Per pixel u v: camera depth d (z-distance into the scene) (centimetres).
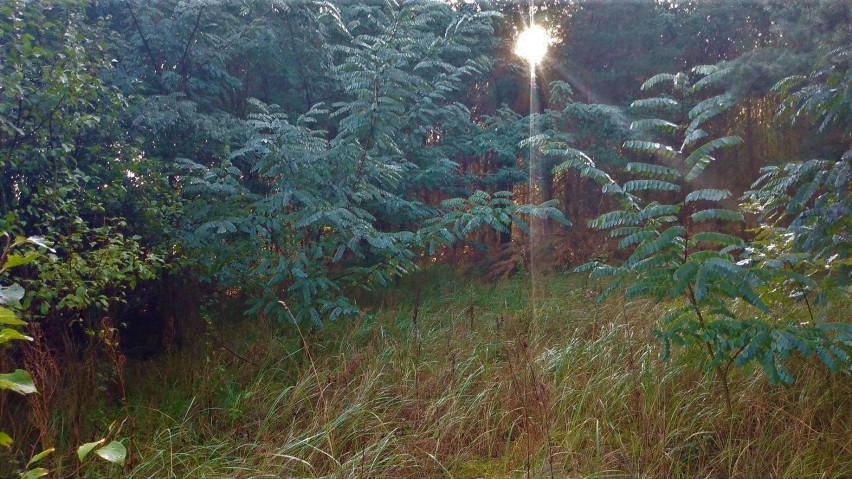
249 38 801
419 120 796
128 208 602
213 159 734
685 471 405
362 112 646
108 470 412
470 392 509
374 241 605
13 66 493
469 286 920
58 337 534
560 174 1234
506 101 1263
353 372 543
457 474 411
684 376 490
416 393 505
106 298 511
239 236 660
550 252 1055
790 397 464
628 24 1258
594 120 1080
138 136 632
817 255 446
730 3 1139
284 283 677
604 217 434
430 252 631
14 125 491
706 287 402
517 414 468
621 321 625
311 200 598
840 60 528
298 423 475
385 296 857
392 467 406
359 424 463
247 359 600
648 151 444
